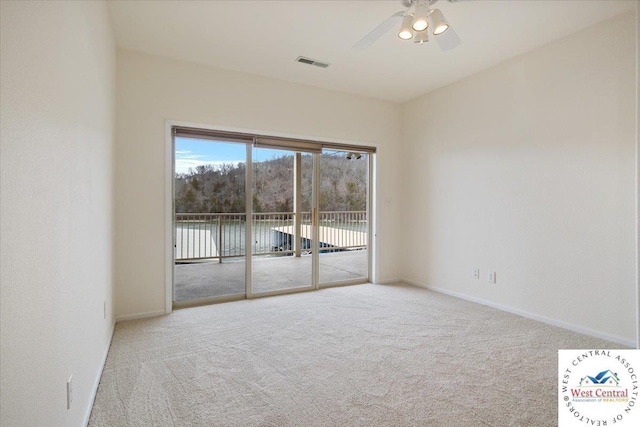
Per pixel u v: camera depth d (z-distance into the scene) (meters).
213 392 1.91
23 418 0.90
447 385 1.99
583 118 2.77
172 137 3.40
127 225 3.08
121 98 3.05
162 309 3.25
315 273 4.25
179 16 2.57
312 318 3.16
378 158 4.55
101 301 2.14
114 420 1.66
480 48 3.10
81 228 1.54
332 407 1.77
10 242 0.84
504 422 1.65
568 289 2.88
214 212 3.81
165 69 3.25
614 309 2.59
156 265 3.22
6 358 0.82
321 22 2.67
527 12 2.52
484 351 2.45
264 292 3.92
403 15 2.20
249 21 2.65
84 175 1.61
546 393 1.91
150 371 2.14
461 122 3.86
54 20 1.15
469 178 3.77
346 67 3.53
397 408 1.76
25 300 0.92
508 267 3.36
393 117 4.68
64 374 1.27
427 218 4.34
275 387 1.97
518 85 3.26
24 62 0.92
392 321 3.08
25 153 0.93
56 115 1.17
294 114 3.93
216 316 3.21
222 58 3.30
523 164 3.22
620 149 2.55
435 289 4.21
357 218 4.92
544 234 3.05
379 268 4.59
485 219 3.59
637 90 2.31
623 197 2.54
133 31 2.78
